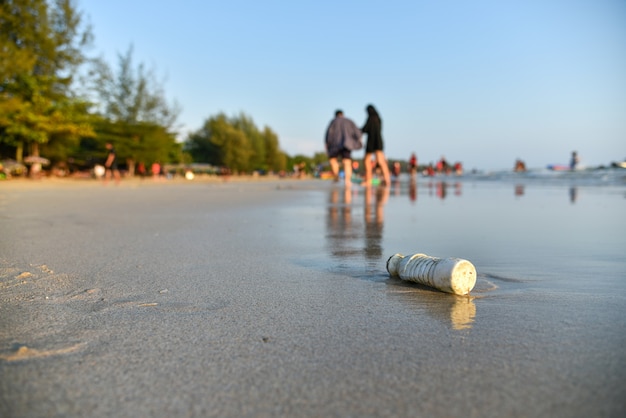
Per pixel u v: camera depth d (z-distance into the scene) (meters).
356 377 1.54
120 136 45.84
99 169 38.81
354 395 1.41
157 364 1.65
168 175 47.59
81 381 1.51
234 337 1.92
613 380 1.49
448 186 17.19
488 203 9.03
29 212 7.43
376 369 1.60
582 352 1.72
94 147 49.84
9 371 1.58
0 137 34.19
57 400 1.39
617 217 6.44
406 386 1.47
